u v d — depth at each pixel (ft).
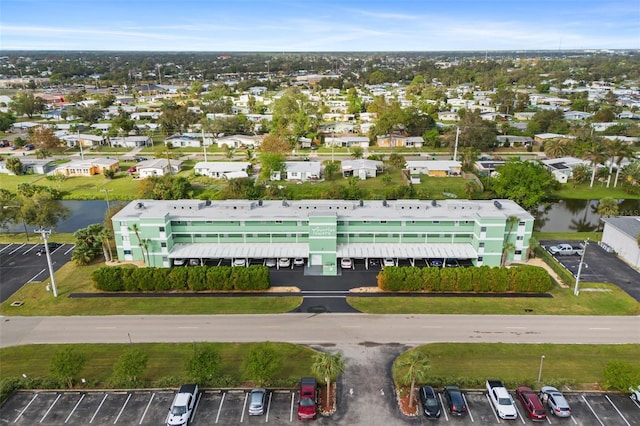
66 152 596.70
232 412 161.79
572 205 409.28
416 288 242.37
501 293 241.35
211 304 232.53
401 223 269.64
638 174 419.54
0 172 501.56
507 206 291.79
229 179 442.91
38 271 269.64
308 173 474.90
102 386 174.09
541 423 156.15
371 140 642.63
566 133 627.05
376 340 202.59
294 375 180.65
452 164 499.92
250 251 267.59
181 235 275.18
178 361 188.55
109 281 242.37
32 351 195.93
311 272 263.70
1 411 162.61
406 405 164.45
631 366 168.45
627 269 269.44
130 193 427.74
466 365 185.78
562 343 200.03
